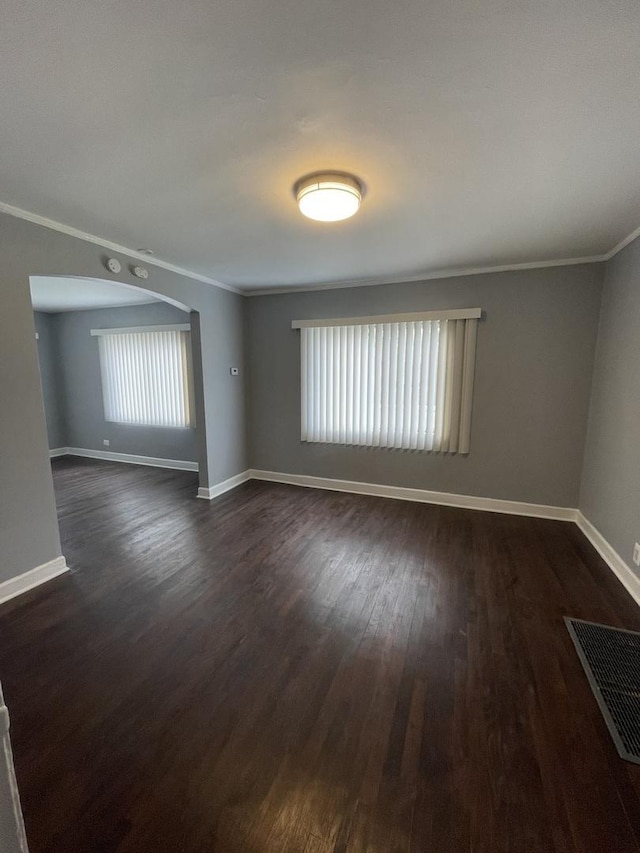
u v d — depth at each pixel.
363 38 1.12
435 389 3.91
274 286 4.40
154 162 1.78
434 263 3.44
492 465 3.83
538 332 3.51
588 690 1.68
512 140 1.62
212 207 2.27
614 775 1.32
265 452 4.93
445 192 2.09
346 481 4.50
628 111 1.43
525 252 3.15
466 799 1.24
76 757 1.38
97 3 1.00
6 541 2.36
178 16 1.04
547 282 3.43
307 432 4.60
